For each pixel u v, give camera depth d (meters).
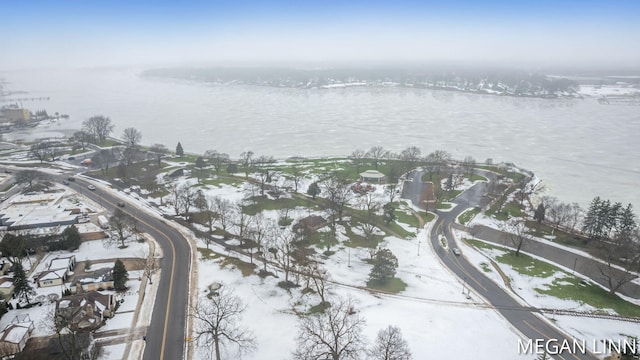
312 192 171.88
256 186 184.12
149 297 98.38
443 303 100.94
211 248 124.69
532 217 160.75
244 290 102.31
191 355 79.88
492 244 136.88
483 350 83.12
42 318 89.31
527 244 137.00
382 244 133.50
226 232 136.25
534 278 116.00
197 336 84.75
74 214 145.62
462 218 157.12
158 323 88.88
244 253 122.69
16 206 152.38
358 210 161.62
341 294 102.44
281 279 108.50
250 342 83.31
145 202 162.12
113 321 89.25
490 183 196.75
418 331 87.69
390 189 185.75
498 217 159.38
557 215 154.62
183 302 96.50
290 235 133.75
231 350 81.25
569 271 120.88
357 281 110.56
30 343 81.50
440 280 112.69
